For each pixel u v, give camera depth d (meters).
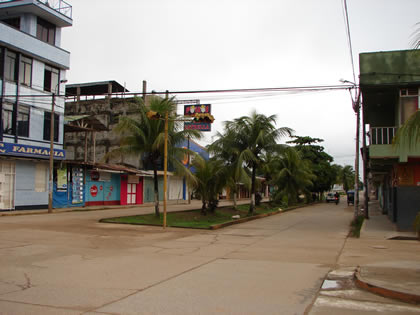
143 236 14.27
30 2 24.27
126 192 34.31
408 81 16.41
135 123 20.03
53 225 16.67
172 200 41.97
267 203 41.12
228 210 28.64
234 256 10.28
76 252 10.43
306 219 24.28
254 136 24.52
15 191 23.38
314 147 54.38
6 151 22.00
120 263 9.02
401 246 12.76
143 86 40.72
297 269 8.57
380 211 32.00
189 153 20.59
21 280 7.20
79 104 39.47
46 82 26.28
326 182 53.62
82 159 38.31
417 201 16.38
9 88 23.17
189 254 10.51
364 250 11.73
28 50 24.28
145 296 6.20
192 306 5.70
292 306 5.77
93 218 20.45
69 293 6.33
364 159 23.02
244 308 5.63
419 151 16.06
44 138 25.75
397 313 5.48
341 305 5.85
